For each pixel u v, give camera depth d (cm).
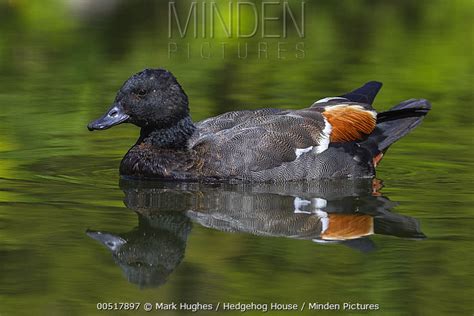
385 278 1130
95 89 2088
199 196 1443
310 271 1152
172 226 1305
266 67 2314
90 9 2875
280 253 1209
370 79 2194
